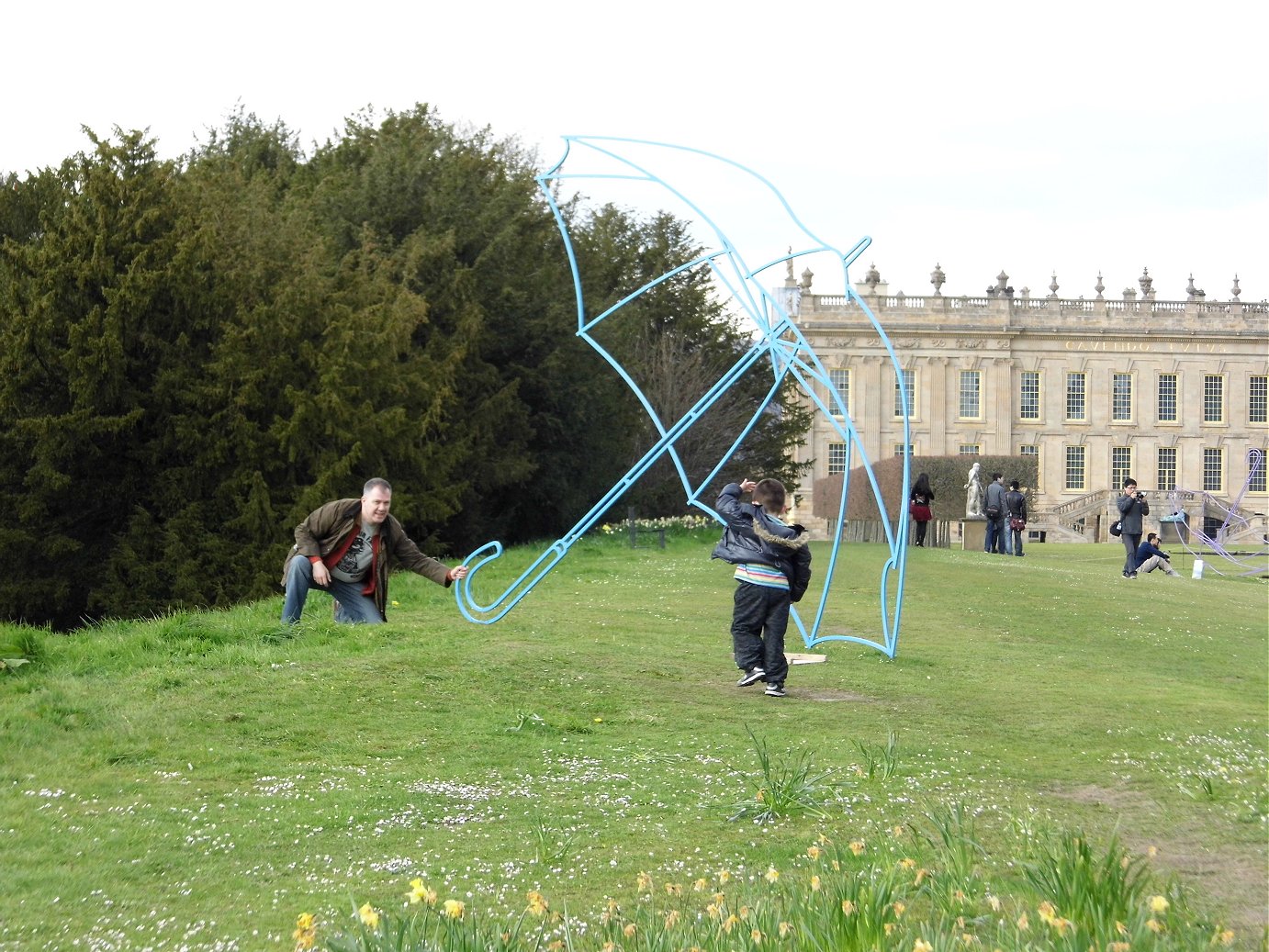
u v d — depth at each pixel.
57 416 26.08
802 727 8.95
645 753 7.96
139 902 5.07
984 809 6.70
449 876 5.46
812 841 6.03
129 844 5.83
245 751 7.73
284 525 26.08
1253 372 101.25
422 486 31.64
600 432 42.72
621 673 10.88
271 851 5.80
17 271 27.73
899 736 8.66
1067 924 4.30
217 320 28.08
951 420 97.44
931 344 97.25
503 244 38.66
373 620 12.30
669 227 63.38
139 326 27.38
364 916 4.23
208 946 4.57
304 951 4.34
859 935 4.34
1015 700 10.46
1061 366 99.94
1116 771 7.77
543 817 6.43
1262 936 4.67
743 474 59.28
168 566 25.27
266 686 9.57
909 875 5.17
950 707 10.02
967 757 8.03
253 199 33.34
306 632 11.90
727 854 5.84
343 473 26.84
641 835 6.14
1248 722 9.89
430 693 9.59
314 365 28.33
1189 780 7.51
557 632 13.17
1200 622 18.75
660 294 61.59
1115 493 92.88
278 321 28.00
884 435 96.56
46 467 25.02
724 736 8.56
